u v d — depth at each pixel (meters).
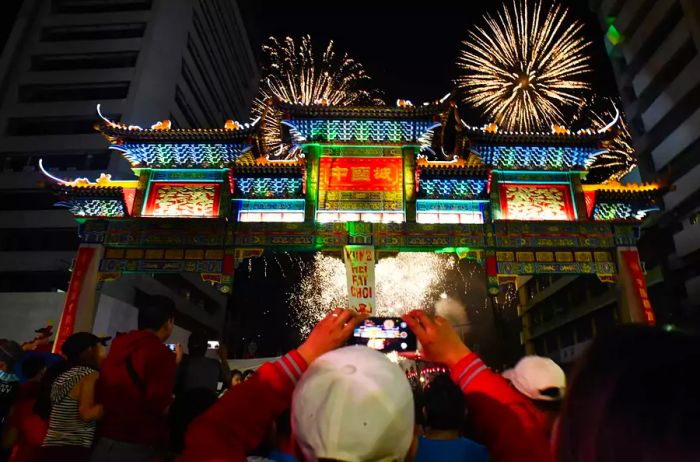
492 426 2.08
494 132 19.95
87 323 18.08
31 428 6.62
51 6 53.59
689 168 37.22
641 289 18.33
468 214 19.95
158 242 19.14
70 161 47.72
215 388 7.06
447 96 19.78
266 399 2.15
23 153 47.50
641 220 19.30
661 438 1.08
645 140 41.78
